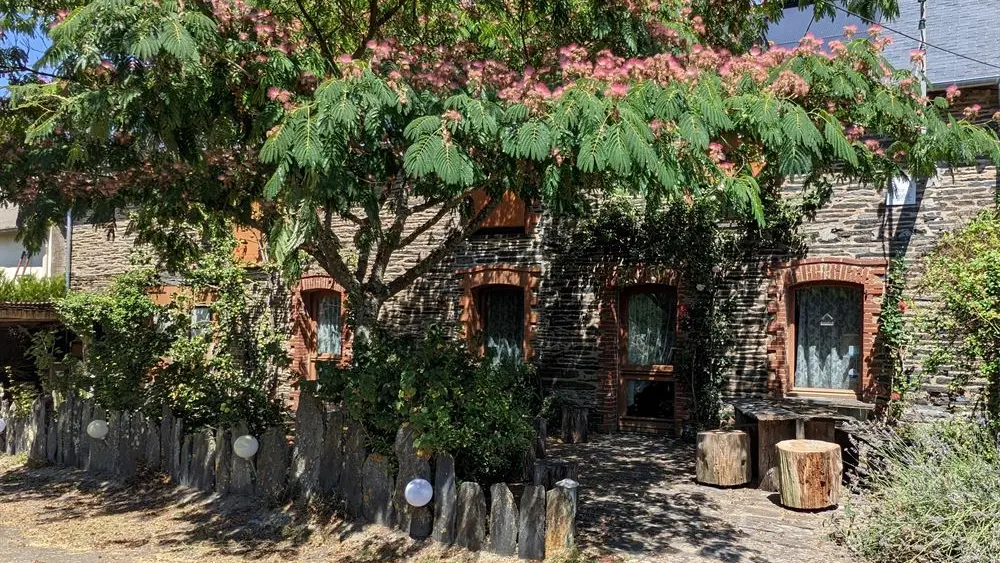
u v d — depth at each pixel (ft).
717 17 26.76
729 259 33.73
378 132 17.98
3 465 31.78
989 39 30.58
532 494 18.60
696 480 26.20
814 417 24.82
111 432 28.96
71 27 16.65
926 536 17.15
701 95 17.85
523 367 30.60
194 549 20.51
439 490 19.84
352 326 29.35
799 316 33.19
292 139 16.76
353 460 21.70
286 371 44.11
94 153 21.80
